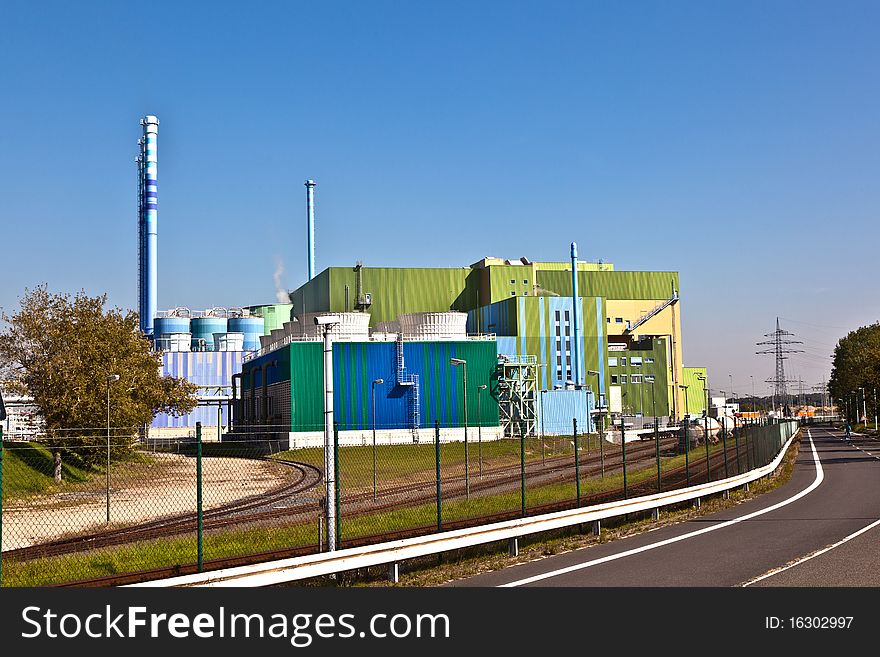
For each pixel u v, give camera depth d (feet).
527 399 300.40
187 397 226.38
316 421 255.50
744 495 99.86
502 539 54.95
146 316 425.69
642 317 475.31
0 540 41.73
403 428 269.23
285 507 90.74
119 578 47.52
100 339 176.04
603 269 516.32
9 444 120.57
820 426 559.38
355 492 111.34
